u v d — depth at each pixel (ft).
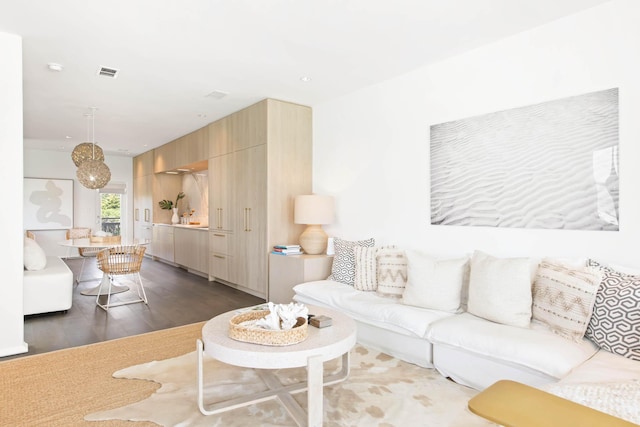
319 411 5.86
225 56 10.69
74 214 27.99
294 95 14.30
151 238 26.99
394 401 6.96
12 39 9.31
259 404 6.88
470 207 10.23
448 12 8.31
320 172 15.38
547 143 8.77
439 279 9.07
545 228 8.80
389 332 9.16
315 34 9.36
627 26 7.62
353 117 13.84
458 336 7.47
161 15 8.44
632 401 4.58
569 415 3.78
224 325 7.24
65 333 10.92
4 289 9.14
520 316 7.52
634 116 7.54
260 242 15.14
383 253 11.02
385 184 12.60
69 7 8.06
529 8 8.14
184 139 21.70
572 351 6.36
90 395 7.14
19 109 9.37
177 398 7.04
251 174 15.66
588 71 8.14
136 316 12.73
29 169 26.25
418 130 11.57
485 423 6.24
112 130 20.43
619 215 7.72
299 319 7.01
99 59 10.89
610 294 6.68
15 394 7.18
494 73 9.75
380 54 10.53
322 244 14.06
